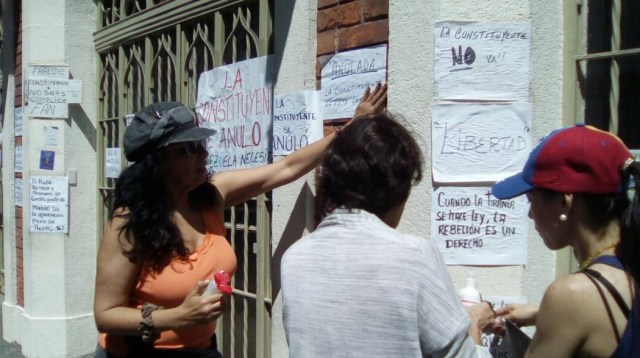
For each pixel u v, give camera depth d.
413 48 2.86
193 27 4.77
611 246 1.65
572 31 2.80
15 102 6.76
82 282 6.22
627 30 2.73
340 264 1.75
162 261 2.49
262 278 3.98
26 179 6.16
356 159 1.79
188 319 2.38
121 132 5.78
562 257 2.82
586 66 2.79
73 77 6.14
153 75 5.32
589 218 1.66
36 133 6.02
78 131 6.18
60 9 6.06
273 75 3.82
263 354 3.99
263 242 3.98
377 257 1.71
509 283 2.77
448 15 2.76
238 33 4.27
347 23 3.30
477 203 2.77
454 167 2.78
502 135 2.76
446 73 2.77
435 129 2.78
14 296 6.86
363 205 1.81
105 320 2.46
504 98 2.76
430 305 1.65
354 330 1.68
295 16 3.59
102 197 6.18
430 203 2.79
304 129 3.47
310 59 3.50
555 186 1.68
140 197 2.49
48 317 6.08
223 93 4.32
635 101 2.73
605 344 1.55
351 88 3.25
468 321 1.68
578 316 1.56
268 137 3.88
